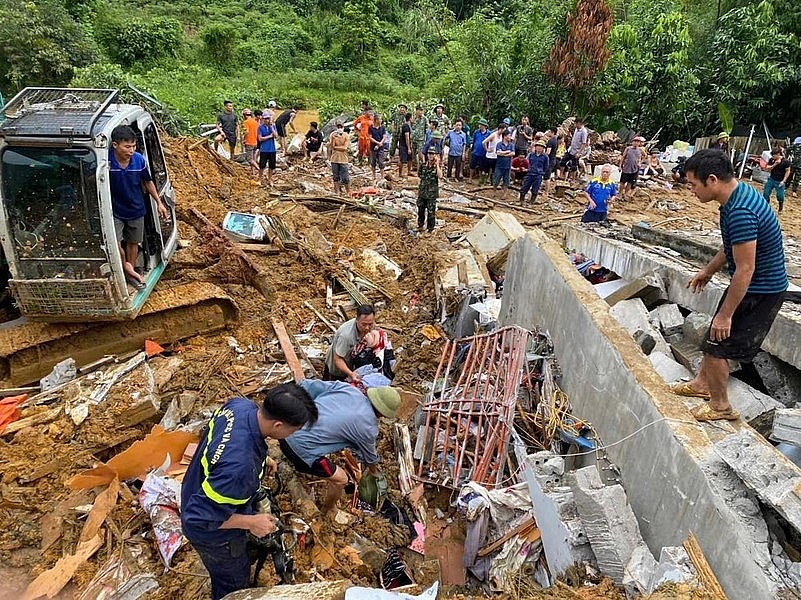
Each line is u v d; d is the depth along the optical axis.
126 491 4.91
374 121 15.98
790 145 18.48
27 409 5.81
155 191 7.06
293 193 13.22
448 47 23.47
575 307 5.91
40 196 5.86
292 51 32.03
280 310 8.30
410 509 5.53
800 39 21.39
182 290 7.40
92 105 6.16
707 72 22.38
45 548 4.52
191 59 28.28
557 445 5.54
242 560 3.71
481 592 4.74
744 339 3.85
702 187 3.64
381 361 6.51
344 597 3.43
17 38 19.42
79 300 6.11
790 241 10.28
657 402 4.27
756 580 2.96
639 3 21.69
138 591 4.07
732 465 3.47
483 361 6.53
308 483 5.36
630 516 4.04
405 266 10.23
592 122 20.67
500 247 10.30
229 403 3.56
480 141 15.72
